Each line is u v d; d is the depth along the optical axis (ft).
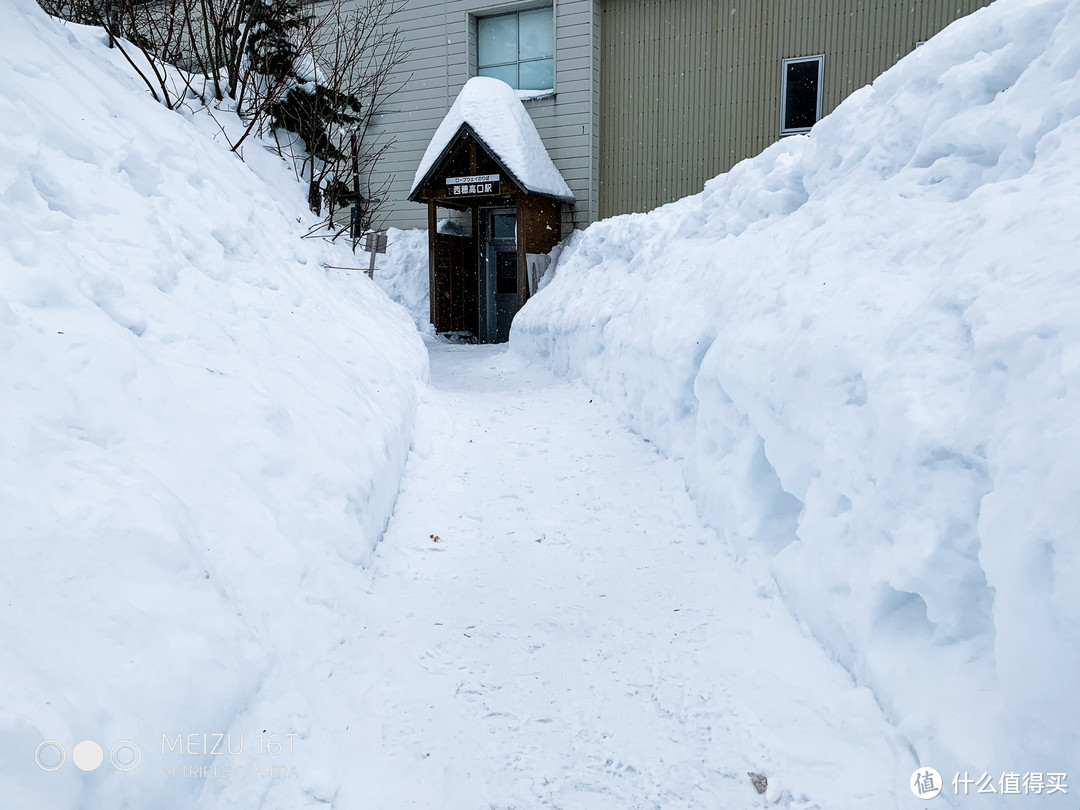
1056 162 9.90
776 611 11.73
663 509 16.74
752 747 9.00
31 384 8.84
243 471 11.27
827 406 10.94
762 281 15.72
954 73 12.71
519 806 8.33
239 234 18.26
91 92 16.37
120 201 13.99
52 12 26.09
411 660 10.93
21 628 6.52
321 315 19.65
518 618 12.42
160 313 12.75
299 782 8.05
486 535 15.93
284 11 30.71
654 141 48.42
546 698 10.27
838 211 14.56
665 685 10.43
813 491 11.29
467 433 23.12
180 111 23.39
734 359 14.57
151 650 7.42
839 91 43.83
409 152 53.78
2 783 5.37
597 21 48.26
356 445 14.32
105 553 7.75
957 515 8.13
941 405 8.64
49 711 5.95
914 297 10.53
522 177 44.75
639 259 27.96
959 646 8.25
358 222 34.24
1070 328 7.17
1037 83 11.00
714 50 46.24
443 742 9.27
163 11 28.35
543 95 49.34
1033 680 6.45
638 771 8.84
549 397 28.04
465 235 53.93
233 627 8.71
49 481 8.00
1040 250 8.55
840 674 9.82
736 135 46.42
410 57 52.60
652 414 20.72
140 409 10.30
